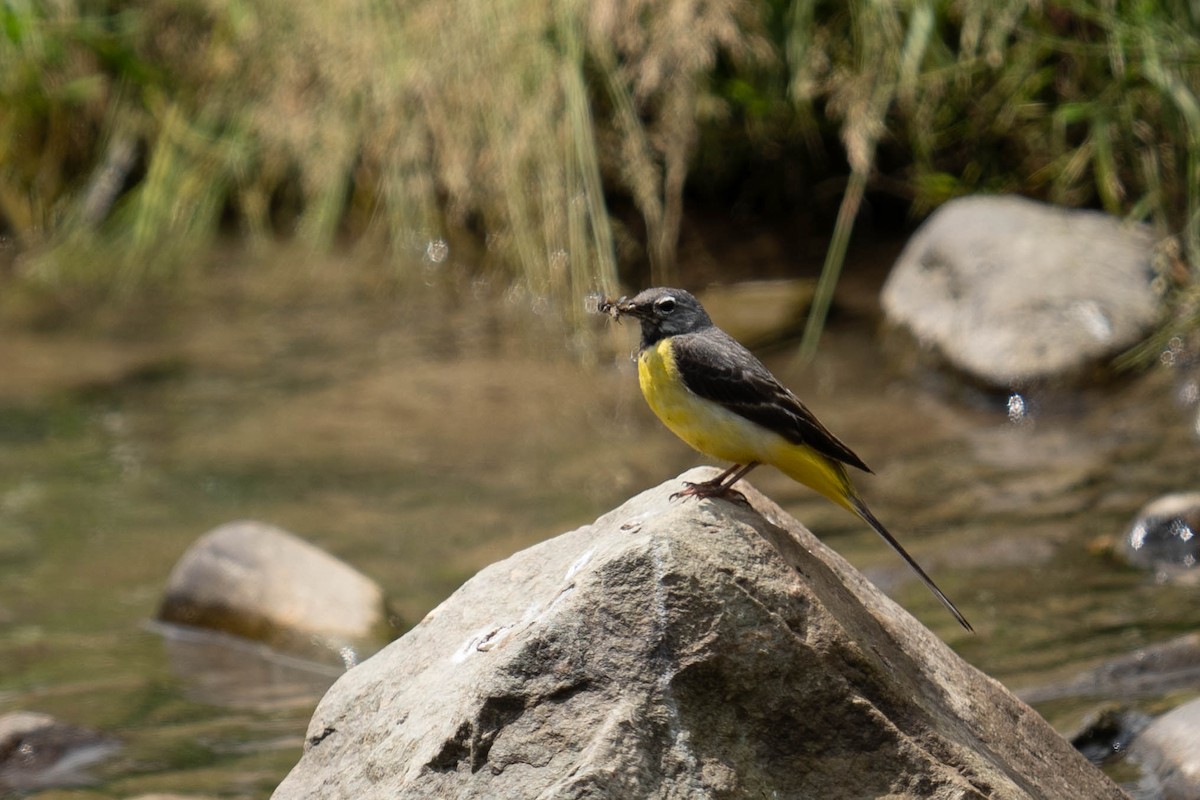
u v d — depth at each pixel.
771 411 7.30
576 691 6.00
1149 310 14.65
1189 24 15.12
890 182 17.66
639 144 16.34
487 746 5.94
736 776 5.92
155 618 11.18
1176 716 8.16
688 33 16.08
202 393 15.80
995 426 14.08
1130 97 15.52
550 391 15.45
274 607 10.78
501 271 17.69
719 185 18.41
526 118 16.39
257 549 11.17
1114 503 12.10
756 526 6.61
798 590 6.25
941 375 14.91
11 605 11.47
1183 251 14.99
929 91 16.33
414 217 18.36
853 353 15.80
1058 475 12.82
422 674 6.73
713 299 16.98
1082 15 15.55
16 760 8.85
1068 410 14.13
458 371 16.05
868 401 14.84
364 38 17.44
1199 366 14.05
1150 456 13.02
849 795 5.99
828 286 16.94
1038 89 16.22
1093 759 8.21
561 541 7.21
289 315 17.64
